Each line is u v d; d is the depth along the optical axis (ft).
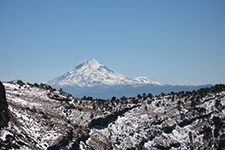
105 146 516.73
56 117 506.48
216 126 613.52
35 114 468.34
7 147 322.55
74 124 520.01
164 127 614.34
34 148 360.89
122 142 554.05
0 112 361.92
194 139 593.83
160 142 580.71
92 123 565.53
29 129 404.16
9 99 490.08
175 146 578.66
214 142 574.15
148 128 608.19
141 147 554.87
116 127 592.60
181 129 618.03
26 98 541.34
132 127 604.90
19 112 435.53
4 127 354.95
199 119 642.63
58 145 406.82
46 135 416.46
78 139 468.34
